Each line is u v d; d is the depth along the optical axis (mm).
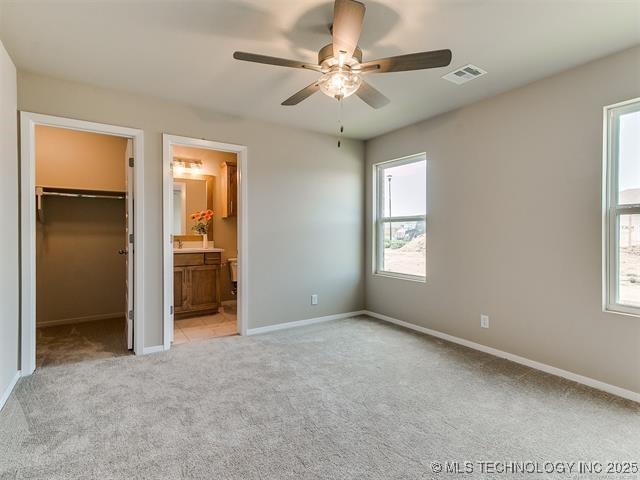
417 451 1793
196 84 2945
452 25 2074
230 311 5027
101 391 2443
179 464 1684
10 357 2453
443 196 3648
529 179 2908
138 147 3188
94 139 4504
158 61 2551
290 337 3719
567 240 2680
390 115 3682
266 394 2412
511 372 2795
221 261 5324
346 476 1608
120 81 2891
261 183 3906
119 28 2137
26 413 2139
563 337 2711
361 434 1941
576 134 2611
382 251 4617
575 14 1962
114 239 4672
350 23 1632
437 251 3727
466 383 2594
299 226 4195
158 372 2785
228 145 3670
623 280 2465
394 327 4105
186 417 2107
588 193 2559
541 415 2143
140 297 3213
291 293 4148
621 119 2467
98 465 1671
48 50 2396
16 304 2607
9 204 2461
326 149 4395
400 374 2758
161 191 3316
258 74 2754
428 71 2660
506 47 2322
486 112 3225
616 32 2145
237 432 1954
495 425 2033
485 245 3256
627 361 2373
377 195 4645
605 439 1896
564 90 2674
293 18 2025
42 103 2773
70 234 4410
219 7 1930
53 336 3781
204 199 5383
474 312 3365
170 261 3385
